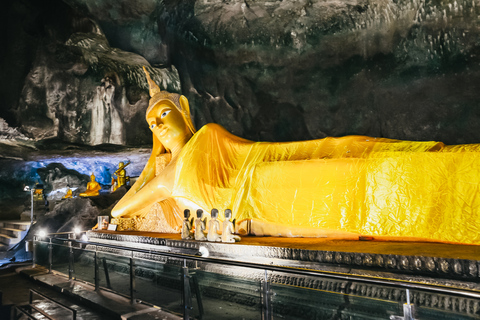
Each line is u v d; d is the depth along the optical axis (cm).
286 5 1118
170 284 562
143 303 538
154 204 848
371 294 378
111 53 1348
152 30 1223
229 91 1371
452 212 495
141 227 869
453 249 437
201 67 1360
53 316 534
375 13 1054
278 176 652
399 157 549
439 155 522
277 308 435
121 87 1509
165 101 870
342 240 561
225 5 1153
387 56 1078
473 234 473
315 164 623
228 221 571
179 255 453
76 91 1443
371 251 436
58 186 1911
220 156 761
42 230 1148
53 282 710
